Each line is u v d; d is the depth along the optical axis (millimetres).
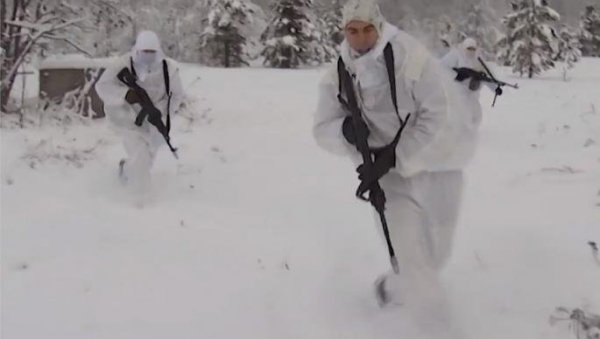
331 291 4477
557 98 15727
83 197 6688
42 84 11164
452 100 3781
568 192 6605
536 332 3807
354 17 3623
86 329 3996
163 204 6582
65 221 5957
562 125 11414
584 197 6379
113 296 4453
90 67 11141
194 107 12492
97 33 12602
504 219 5828
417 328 3889
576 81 21672
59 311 4230
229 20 31594
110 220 6027
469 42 8578
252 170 8125
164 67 6742
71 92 10781
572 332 3756
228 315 4164
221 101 13820
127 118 6613
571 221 5648
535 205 6227
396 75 3699
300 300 4352
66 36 11836
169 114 6812
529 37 25141
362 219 6062
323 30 34938
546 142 9828
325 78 4027
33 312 4215
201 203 6648
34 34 11219
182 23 33156
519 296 4281
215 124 11258
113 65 6656
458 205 4059
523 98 15742
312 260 5062
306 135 10508
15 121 10023
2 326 4035
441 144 3770
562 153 8914
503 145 9648
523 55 24922
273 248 5336
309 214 6266
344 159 8773
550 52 26297
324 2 38188
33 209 6270
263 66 31922
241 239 5559
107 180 7305
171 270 4887
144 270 4891
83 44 12289
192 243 5461
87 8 12016
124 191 6926
